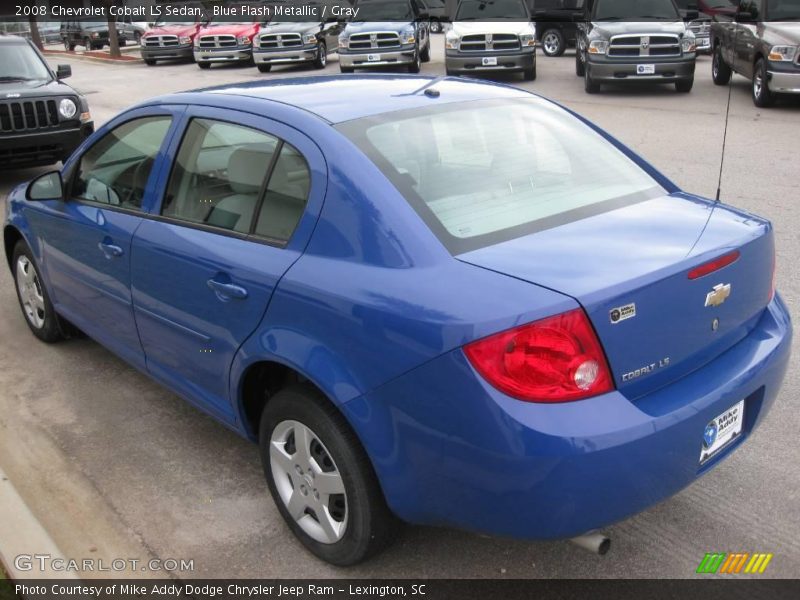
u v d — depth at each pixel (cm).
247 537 326
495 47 1717
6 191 1007
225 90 370
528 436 230
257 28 2411
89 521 339
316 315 274
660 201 320
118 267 384
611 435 233
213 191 337
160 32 2650
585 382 237
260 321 298
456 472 245
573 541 255
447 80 383
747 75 1416
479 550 310
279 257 294
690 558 301
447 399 241
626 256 261
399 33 1900
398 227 267
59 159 1020
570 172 324
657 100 1456
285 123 314
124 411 431
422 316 245
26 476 374
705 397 258
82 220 411
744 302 287
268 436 311
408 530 321
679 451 251
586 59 1548
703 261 263
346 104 327
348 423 276
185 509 346
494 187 298
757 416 290
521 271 251
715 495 338
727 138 1088
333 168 288
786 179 859
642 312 247
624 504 242
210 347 331
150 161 376
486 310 238
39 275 491
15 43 1084
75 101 1017
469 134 323
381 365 254
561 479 231
